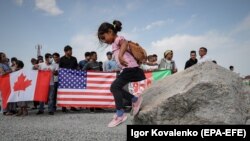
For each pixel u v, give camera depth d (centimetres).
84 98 1020
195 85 440
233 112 433
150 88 545
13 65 1154
